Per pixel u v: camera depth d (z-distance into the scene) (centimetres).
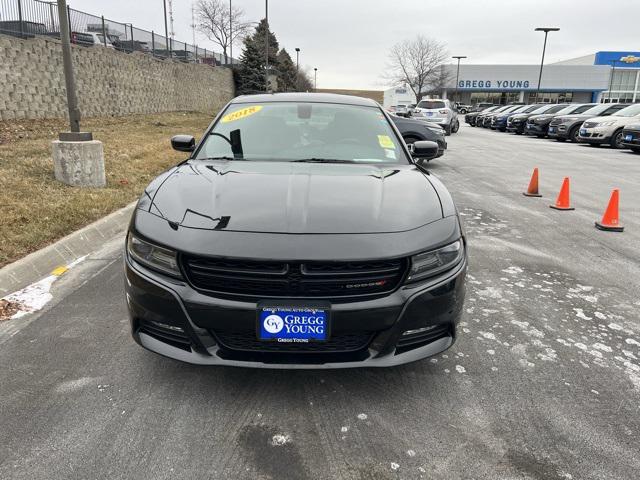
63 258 455
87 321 340
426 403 255
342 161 346
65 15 648
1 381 268
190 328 234
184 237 237
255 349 239
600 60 7144
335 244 230
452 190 892
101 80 1839
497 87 6819
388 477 205
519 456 219
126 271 253
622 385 277
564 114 2330
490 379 279
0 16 1345
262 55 4562
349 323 229
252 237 232
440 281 244
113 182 725
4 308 356
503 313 369
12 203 549
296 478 204
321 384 270
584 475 208
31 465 208
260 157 348
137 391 261
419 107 2531
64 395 256
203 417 241
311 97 427
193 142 398
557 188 937
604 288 426
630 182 1027
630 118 1819
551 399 262
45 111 1429
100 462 210
